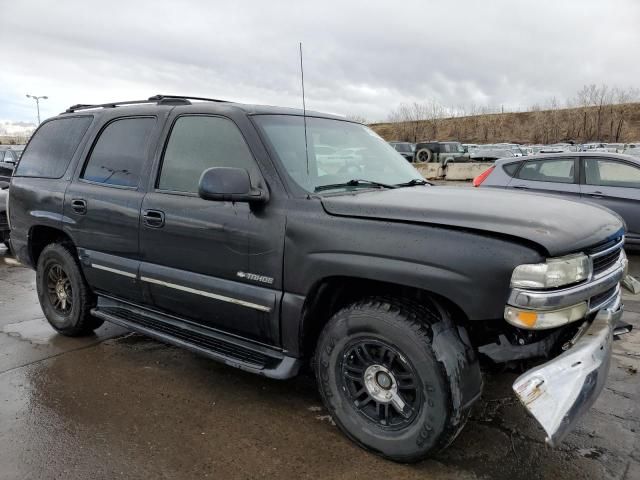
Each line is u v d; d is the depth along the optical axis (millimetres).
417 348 2465
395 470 2623
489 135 64062
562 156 7836
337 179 3203
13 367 3877
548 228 2383
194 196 3285
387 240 2527
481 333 2600
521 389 2229
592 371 2293
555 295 2252
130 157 3766
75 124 4367
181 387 3543
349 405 2801
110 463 2670
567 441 2865
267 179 2975
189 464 2670
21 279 6805
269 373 2945
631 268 7016
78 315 4281
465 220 2428
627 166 7359
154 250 3498
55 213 4230
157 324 3684
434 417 2459
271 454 2760
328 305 2943
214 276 3201
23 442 2859
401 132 70125
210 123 3344
